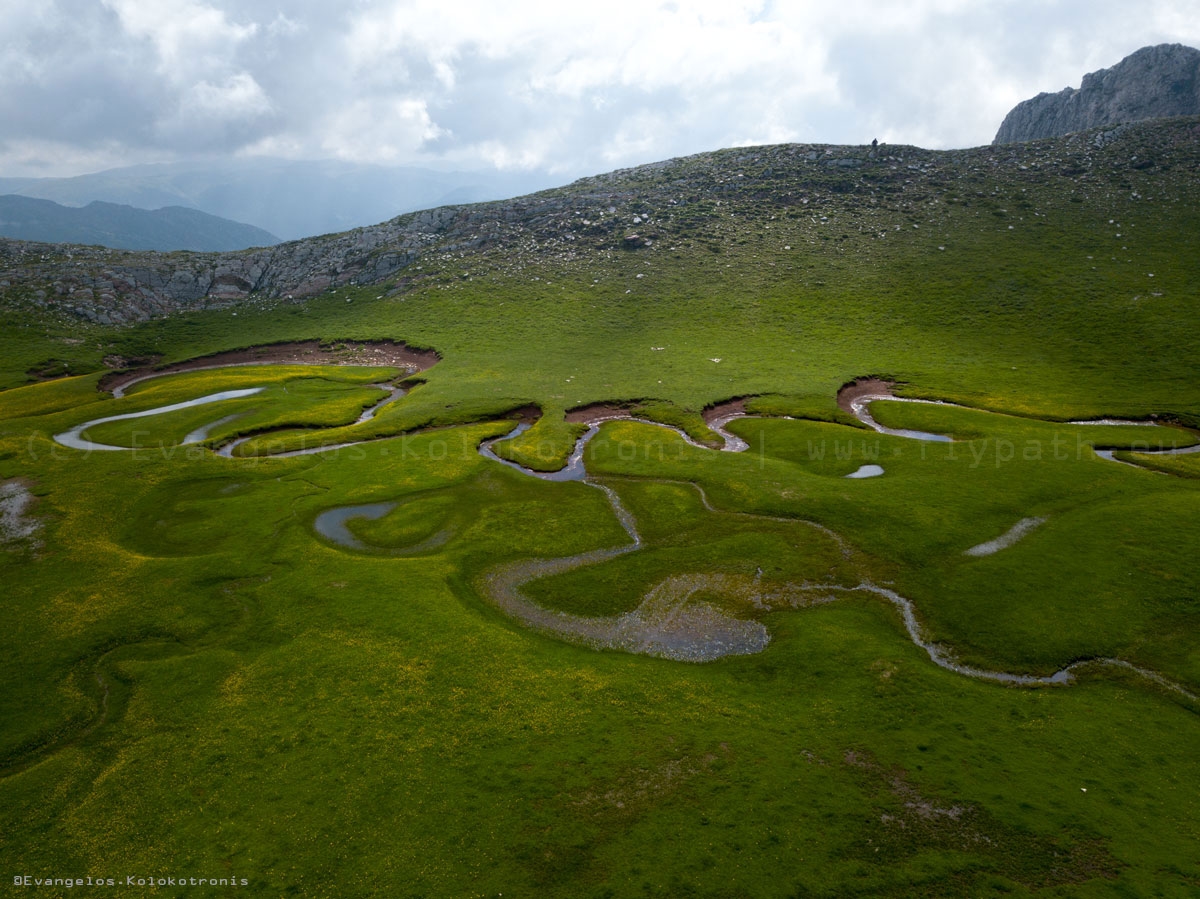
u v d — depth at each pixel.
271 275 176.50
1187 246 123.56
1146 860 25.58
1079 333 105.06
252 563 50.62
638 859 26.00
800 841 26.59
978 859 25.75
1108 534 50.59
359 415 94.25
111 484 67.31
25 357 119.94
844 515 56.16
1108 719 33.38
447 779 30.02
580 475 68.69
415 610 43.53
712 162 198.62
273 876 25.78
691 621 42.84
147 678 37.53
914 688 35.44
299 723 33.72
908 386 94.00
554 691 35.72
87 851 27.17
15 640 41.56
